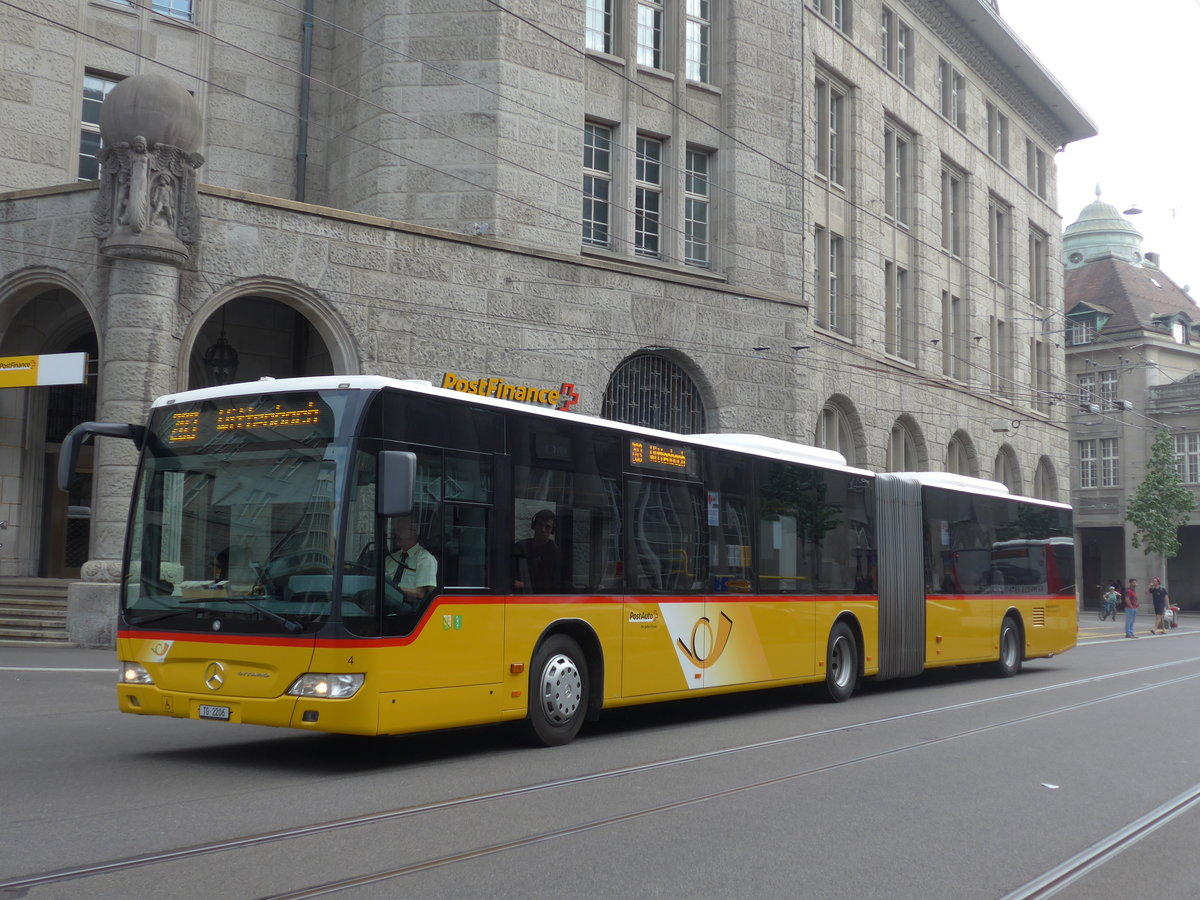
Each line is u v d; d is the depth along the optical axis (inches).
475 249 896.3
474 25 927.7
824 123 1307.8
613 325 969.5
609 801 327.0
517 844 273.0
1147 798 353.4
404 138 924.0
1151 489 2303.2
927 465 1460.4
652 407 1015.0
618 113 1022.4
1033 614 833.5
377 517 363.6
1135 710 584.1
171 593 382.3
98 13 907.4
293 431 374.3
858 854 273.0
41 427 930.1
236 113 953.5
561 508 440.8
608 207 1021.2
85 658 701.3
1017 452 1734.7
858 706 598.2
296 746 431.8
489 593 403.5
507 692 409.4
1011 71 1737.2
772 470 574.6
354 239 844.0
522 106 935.7
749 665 540.7
